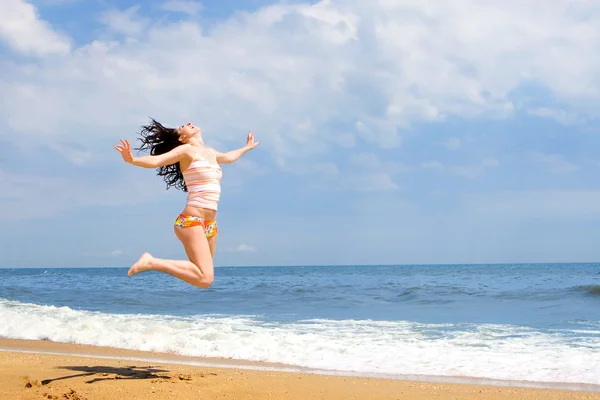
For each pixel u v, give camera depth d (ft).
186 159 16.69
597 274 125.59
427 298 57.31
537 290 59.82
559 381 19.75
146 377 17.93
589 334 30.71
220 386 17.02
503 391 17.79
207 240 16.70
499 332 32.04
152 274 151.43
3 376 17.52
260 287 78.64
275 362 23.89
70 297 61.93
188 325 34.17
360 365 22.85
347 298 59.72
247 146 18.84
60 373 18.33
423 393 17.34
